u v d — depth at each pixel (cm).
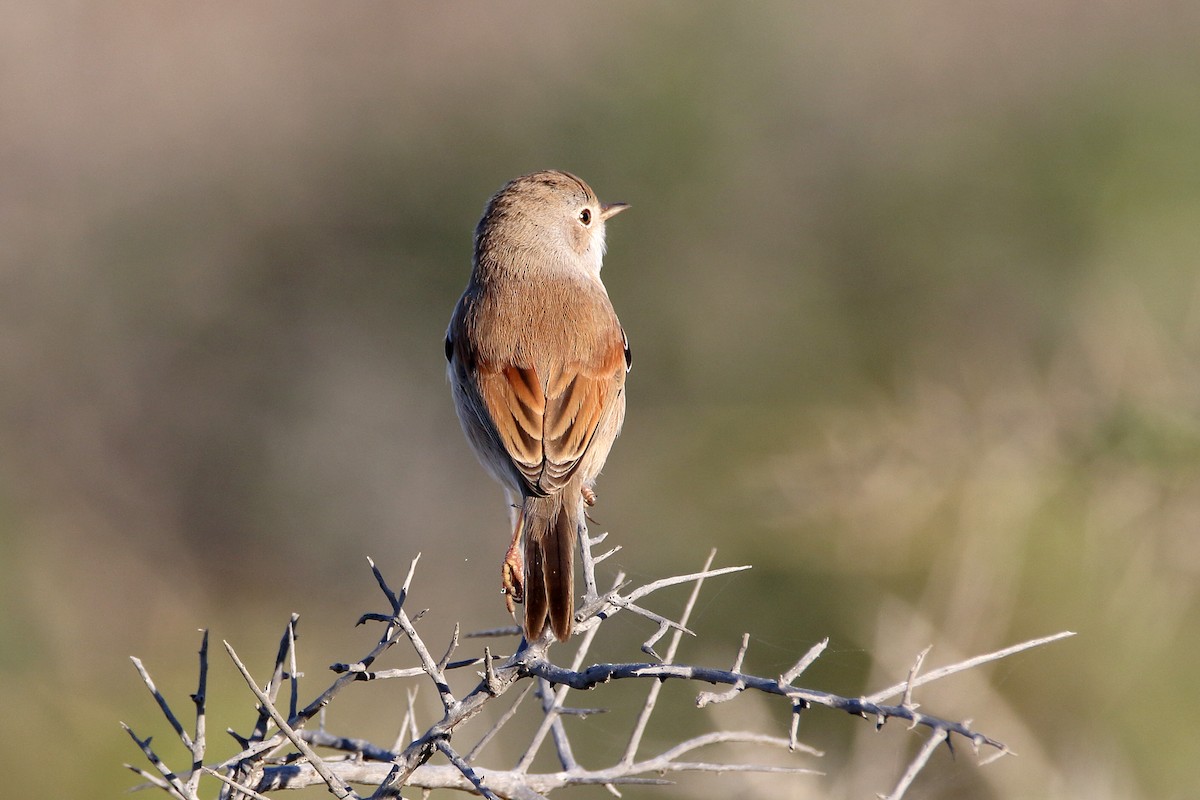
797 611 1691
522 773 845
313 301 2803
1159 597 1537
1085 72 2741
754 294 2561
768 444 2080
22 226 2870
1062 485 1673
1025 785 1285
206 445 2644
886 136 2798
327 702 782
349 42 3234
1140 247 2208
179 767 1728
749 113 2816
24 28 3206
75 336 2748
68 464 2580
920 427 1870
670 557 1934
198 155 3033
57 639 2147
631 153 2766
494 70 3052
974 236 2527
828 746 1447
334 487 2570
